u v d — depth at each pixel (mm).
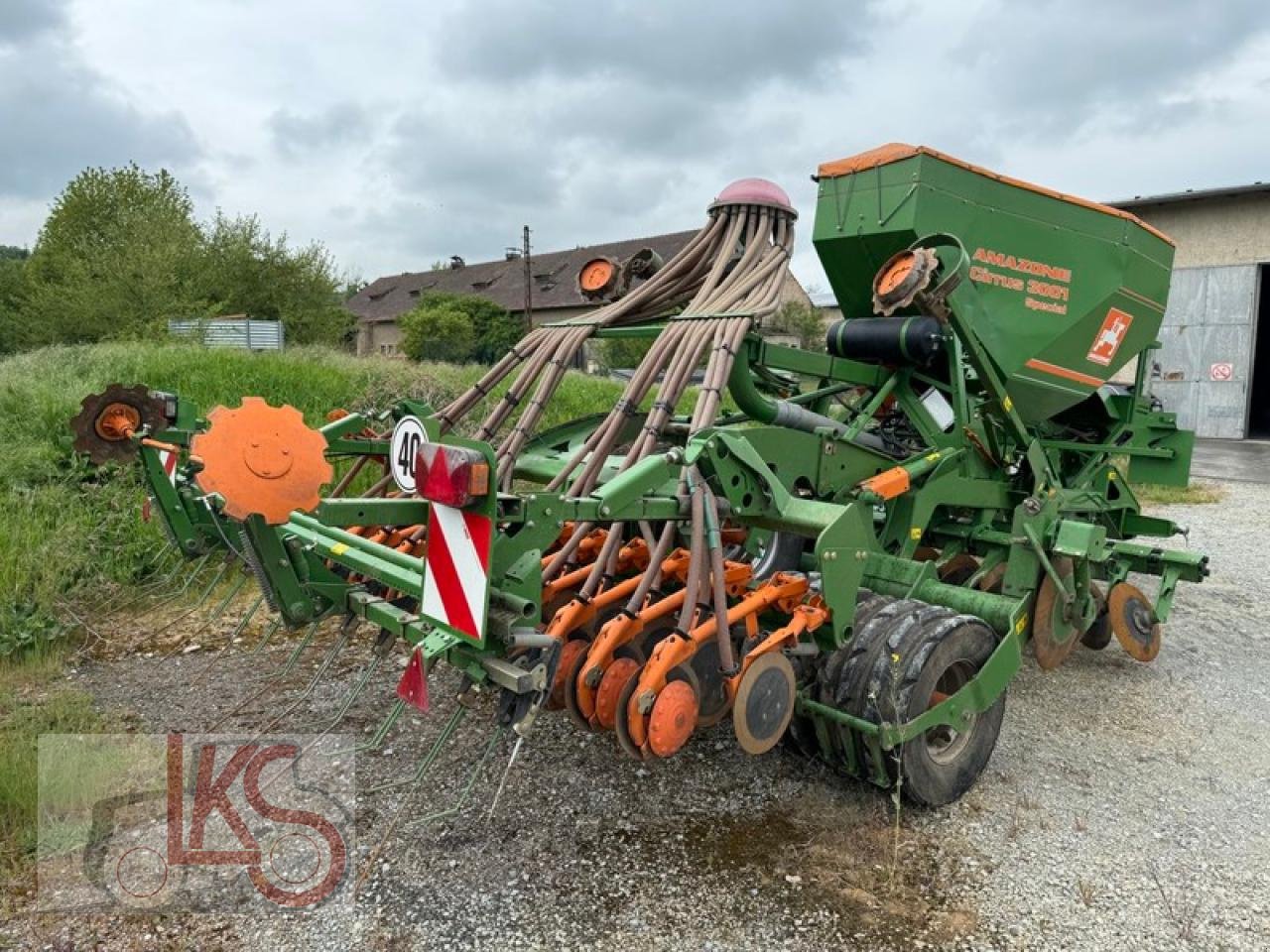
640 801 3529
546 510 2678
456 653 2697
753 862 3148
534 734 4051
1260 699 4758
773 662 3064
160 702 4406
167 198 32000
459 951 2684
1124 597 4957
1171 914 2898
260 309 30109
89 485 6957
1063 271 4875
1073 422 6371
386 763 3785
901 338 4469
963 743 3615
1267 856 3252
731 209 4582
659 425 3643
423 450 2588
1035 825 3441
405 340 35438
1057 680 4992
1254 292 18109
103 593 5781
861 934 2779
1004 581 4363
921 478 4406
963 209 4547
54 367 10086
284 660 4961
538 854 3170
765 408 4371
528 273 35000
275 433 2684
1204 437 18859
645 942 2730
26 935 2732
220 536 4160
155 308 24797
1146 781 3818
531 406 4219
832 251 4898
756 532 4383
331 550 3223
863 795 3623
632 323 4738
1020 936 2783
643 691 2742
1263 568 7695
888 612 3537
